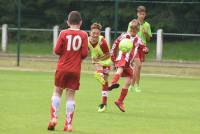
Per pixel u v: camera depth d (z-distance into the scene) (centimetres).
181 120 3112
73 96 2695
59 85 2673
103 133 2669
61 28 8356
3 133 2594
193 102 3912
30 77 5428
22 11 9325
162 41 7944
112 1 7356
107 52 3391
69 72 2650
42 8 9156
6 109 3338
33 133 2598
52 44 8606
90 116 3177
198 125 2956
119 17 7988
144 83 5228
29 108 3394
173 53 8094
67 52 2658
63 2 8944
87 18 7694
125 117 3173
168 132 2736
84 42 2664
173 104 3784
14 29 8144
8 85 4675
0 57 7375
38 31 8725
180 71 6494
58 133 2611
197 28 8062
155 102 3866
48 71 6153
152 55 7919
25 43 8756
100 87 4672
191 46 8112
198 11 8112
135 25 3409
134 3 8169
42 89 4425
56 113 2667
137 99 4012
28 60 6981
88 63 6594
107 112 3350
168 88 4819
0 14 9575
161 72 6456
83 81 5172
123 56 3331
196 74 6425
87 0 7381
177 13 8225
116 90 4525
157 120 3095
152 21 8319
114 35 6631
